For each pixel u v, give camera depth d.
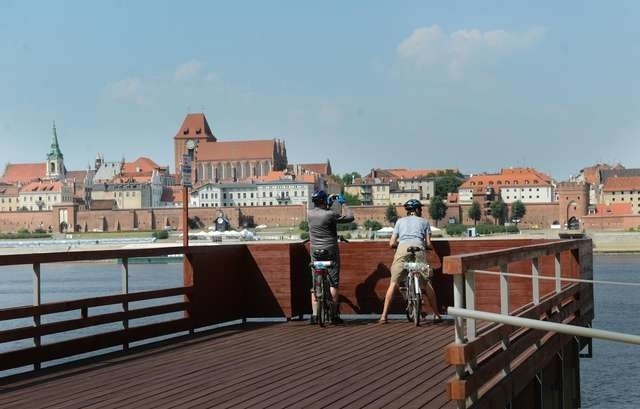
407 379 13.34
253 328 20.33
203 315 19.89
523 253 13.71
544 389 15.70
